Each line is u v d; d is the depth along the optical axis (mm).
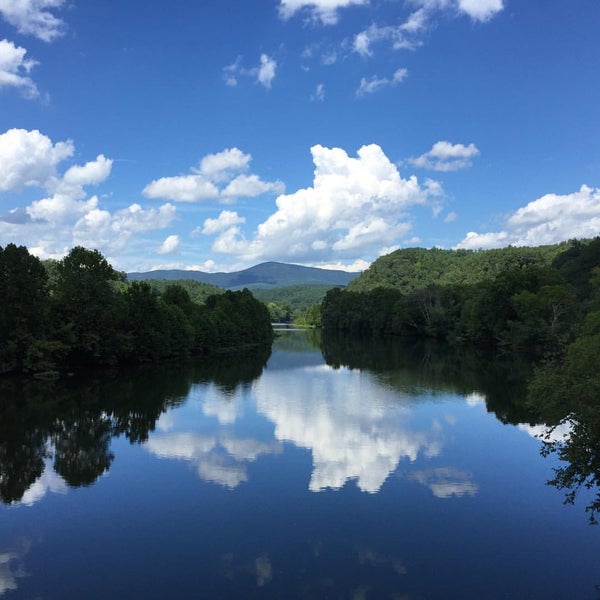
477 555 18109
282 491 23875
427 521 20750
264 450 30328
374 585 16141
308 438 32938
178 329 78375
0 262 55531
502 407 42594
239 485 24703
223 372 66188
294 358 86562
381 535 19531
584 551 18391
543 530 20016
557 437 32906
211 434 33906
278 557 17891
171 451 30109
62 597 15516
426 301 131125
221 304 111000
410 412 40750
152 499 22984
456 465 27672
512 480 25391
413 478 25641
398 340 131875
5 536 19594
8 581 16453
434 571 16984
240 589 15883
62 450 30438
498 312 93312
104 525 20422
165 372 65000
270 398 47031
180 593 15719
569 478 16219
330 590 15875
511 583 16312
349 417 38969
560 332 74875
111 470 26781
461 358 81562
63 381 55406
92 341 62188
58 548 18625
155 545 18797
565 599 15422
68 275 64312
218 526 20312
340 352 97750
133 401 45062
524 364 71062
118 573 16859
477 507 22188
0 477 25859
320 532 19797
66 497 23266
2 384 52562
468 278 186625
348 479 25516
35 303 57062
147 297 73062
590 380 15828
